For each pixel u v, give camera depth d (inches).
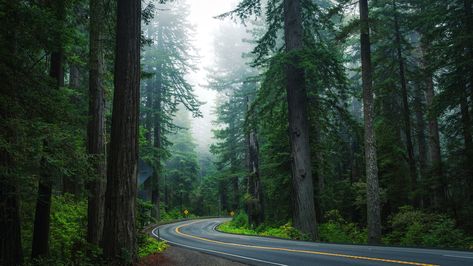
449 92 739.4
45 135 261.1
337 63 739.4
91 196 442.0
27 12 262.8
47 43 287.0
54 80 309.4
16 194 266.1
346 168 1353.3
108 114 648.4
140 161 450.0
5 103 255.1
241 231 1149.7
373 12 934.4
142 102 1691.7
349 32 690.8
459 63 716.7
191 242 798.5
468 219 736.3
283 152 978.1
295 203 770.2
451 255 391.9
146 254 478.9
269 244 636.1
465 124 733.9
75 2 362.9
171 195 2315.5
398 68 984.3
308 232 751.7
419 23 799.1
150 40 448.1
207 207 2662.4
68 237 464.8
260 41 837.2
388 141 945.5
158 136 1604.3
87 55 489.4
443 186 782.5
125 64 347.3
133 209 334.6
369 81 686.5
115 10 432.5
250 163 1262.3
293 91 786.8
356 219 1166.3
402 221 738.8
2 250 269.4
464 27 727.1
